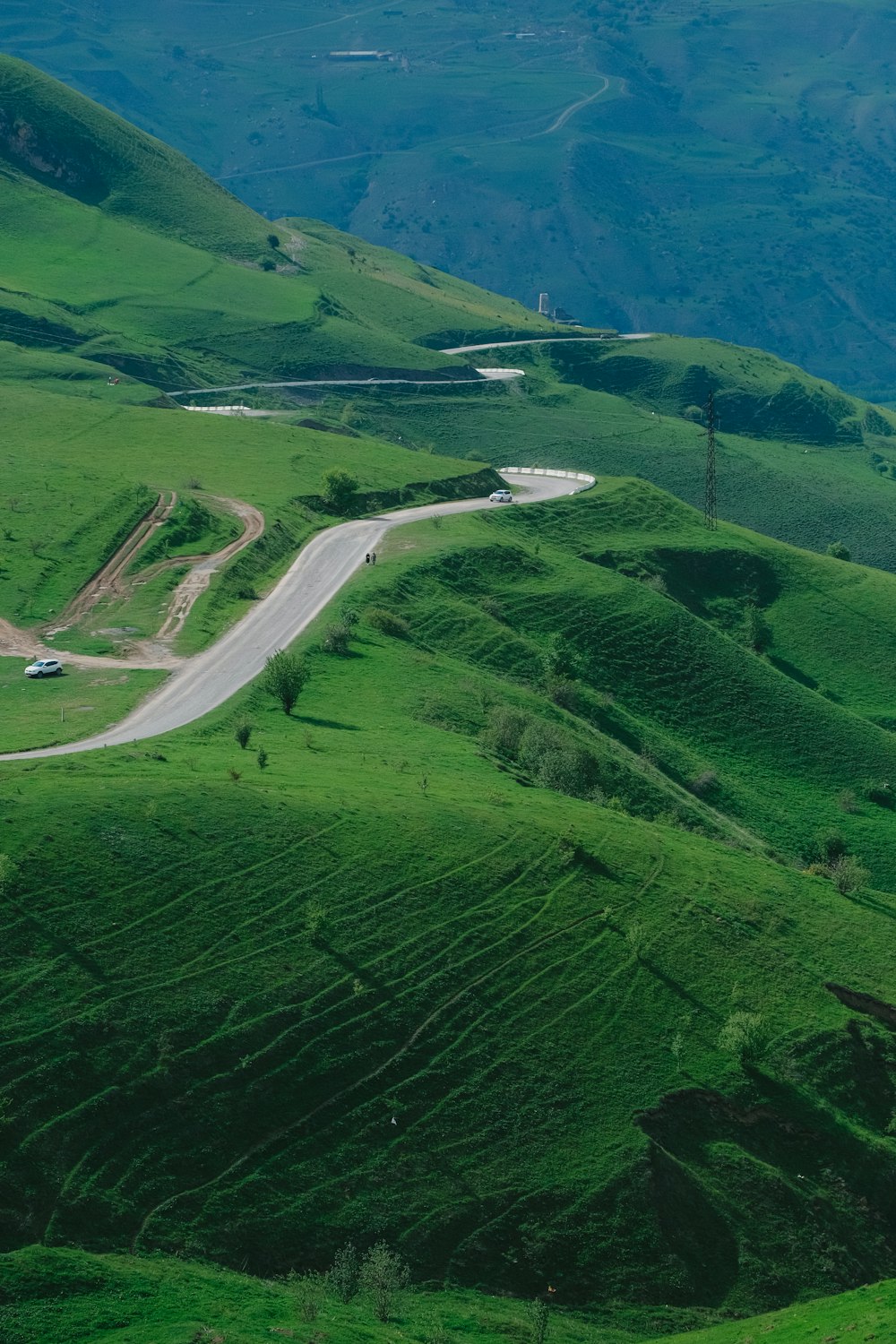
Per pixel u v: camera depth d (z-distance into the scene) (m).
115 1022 69.75
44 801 81.88
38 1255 57.12
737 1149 77.69
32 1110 64.25
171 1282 58.25
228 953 76.25
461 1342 60.59
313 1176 67.44
